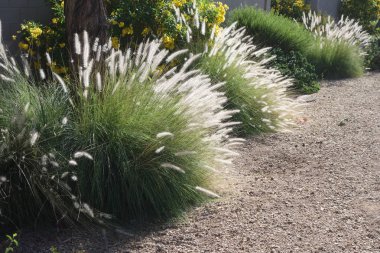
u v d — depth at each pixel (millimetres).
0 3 8992
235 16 13273
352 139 8734
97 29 6488
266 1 16109
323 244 5238
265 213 5867
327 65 13914
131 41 8484
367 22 20297
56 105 5734
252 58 10898
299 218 5770
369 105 11133
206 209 5918
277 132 8953
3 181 5141
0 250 5031
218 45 8977
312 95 11891
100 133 5688
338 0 20781
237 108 8633
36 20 9430
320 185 6738
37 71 8617
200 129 6203
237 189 6496
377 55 15891
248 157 7805
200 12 9789
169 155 5824
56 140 5543
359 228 5578
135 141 5746
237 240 5293
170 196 5742
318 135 8914
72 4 6465
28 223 5438
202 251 5098
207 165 6133
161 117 5891
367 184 6797
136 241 5281
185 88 6191
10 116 5496
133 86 6027
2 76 5684
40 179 5352
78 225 5484
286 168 7391
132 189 5633
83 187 5508
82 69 6309
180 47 9195
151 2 9180
